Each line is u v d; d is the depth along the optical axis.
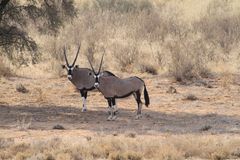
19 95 69.44
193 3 133.88
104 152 38.97
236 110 62.62
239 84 76.75
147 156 38.66
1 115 57.19
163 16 118.44
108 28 108.19
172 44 94.62
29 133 47.25
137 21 112.44
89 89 60.44
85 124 53.09
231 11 124.50
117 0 131.50
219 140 42.62
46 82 77.56
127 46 92.38
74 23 108.75
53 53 91.25
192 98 68.06
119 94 56.06
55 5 66.25
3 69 80.00
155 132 48.34
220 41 97.75
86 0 132.62
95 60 88.12
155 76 82.06
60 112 60.00
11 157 38.00
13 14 64.69
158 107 63.69
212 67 85.25
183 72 79.06
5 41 63.75
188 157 39.09
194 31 106.94
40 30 70.88
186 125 53.44
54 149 39.19
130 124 53.69
